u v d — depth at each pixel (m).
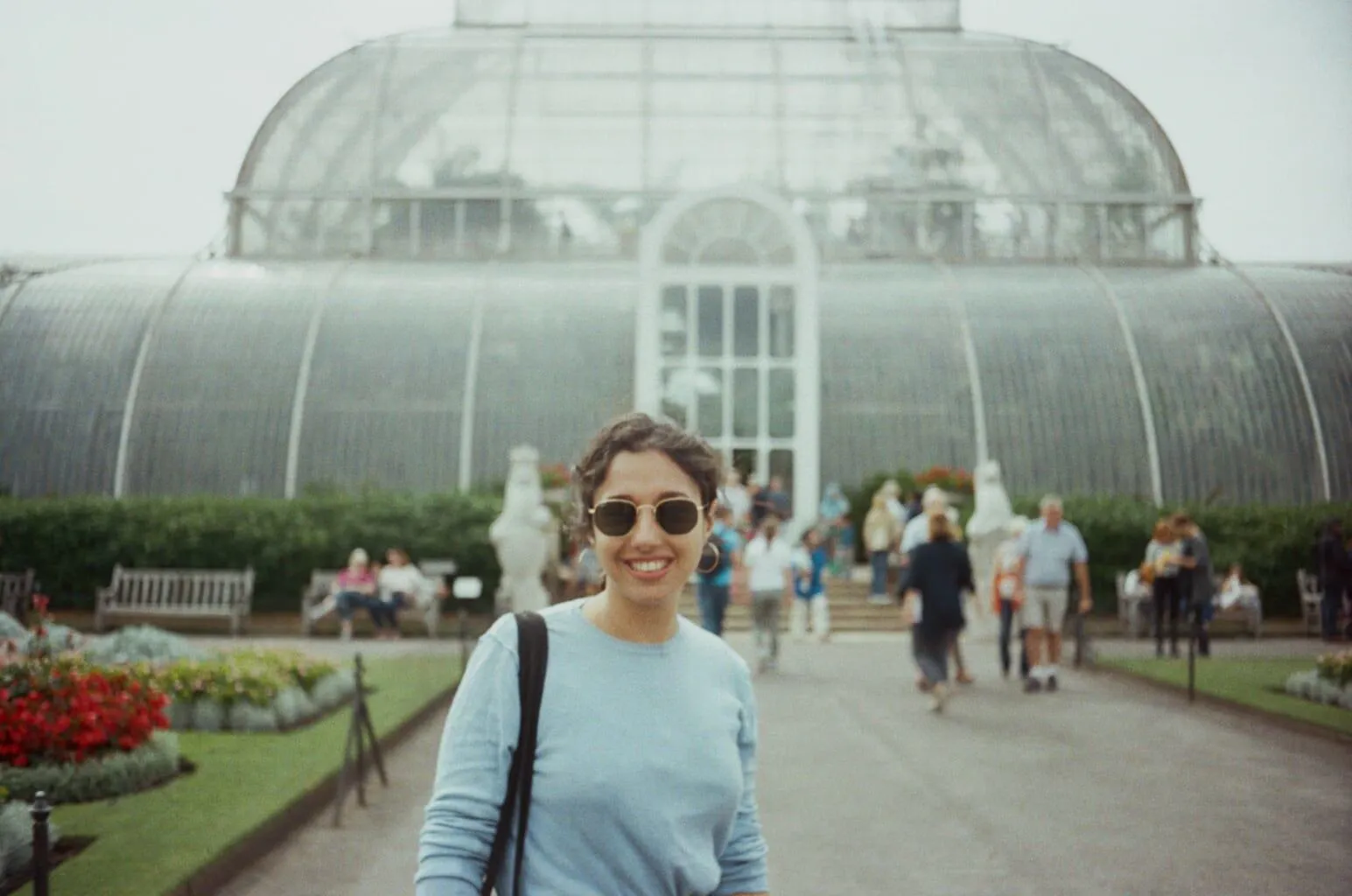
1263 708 16.25
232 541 28.98
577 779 3.64
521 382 36.78
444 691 17.59
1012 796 11.98
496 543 24.64
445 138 44.28
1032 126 44.50
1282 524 30.05
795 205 43.84
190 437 36.03
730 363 35.66
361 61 44.91
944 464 36.12
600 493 3.87
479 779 3.67
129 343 36.94
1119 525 29.27
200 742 13.59
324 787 11.66
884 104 44.62
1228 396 36.62
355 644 25.47
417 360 37.03
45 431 35.97
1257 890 9.02
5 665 11.62
